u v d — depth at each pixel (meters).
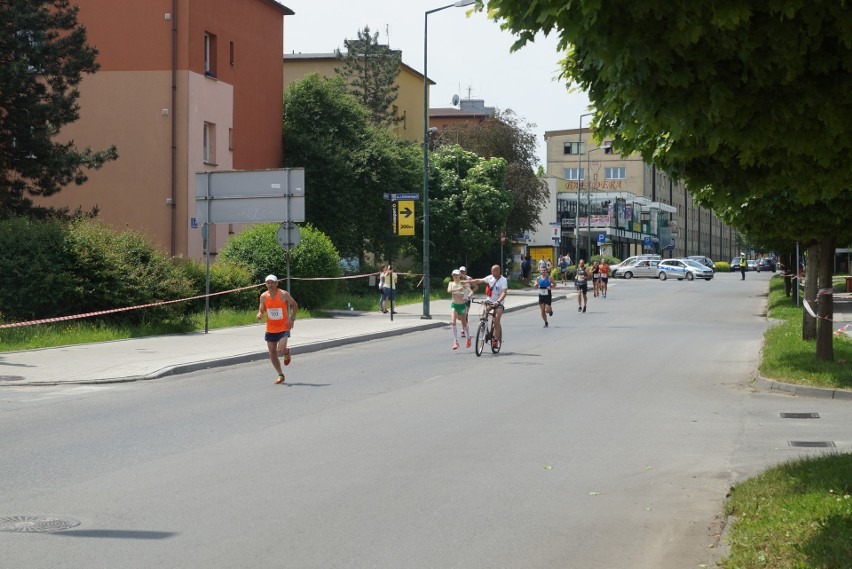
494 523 7.33
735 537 6.49
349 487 8.50
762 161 6.71
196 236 38.66
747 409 13.70
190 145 38.25
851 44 5.56
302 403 14.01
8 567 6.08
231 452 10.14
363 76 73.69
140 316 26.17
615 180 112.00
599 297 52.50
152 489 8.36
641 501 8.13
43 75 32.84
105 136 38.53
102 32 38.47
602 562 6.36
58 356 19.95
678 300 49.62
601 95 6.73
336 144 48.94
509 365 19.72
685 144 6.71
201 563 6.21
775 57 5.69
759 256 135.50
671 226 125.25
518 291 58.84
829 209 16.73
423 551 6.55
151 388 15.88
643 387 16.14
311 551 6.51
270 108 46.09
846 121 6.02
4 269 24.11
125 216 38.50
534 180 68.44
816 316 18.39
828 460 8.41
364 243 52.53
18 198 33.09
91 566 6.12
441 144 68.06
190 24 38.28
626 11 5.54
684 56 5.68
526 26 5.78
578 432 11.60
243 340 24.20
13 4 32.06
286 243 26.61
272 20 46.09
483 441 10.92
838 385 15.30
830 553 5.67
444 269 59.53
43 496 8.08
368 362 20.45
